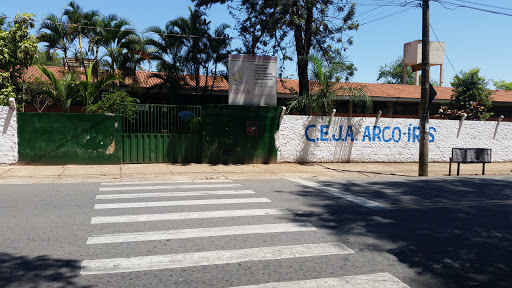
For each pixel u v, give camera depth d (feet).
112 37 64.80
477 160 46.24
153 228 19.07
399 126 55.16
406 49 101.86
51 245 16.30
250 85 48.47
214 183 34.71
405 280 13.50
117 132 44.01
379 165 52.24
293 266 14.48
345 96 52.90
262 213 22.63
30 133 41.39
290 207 24.41
